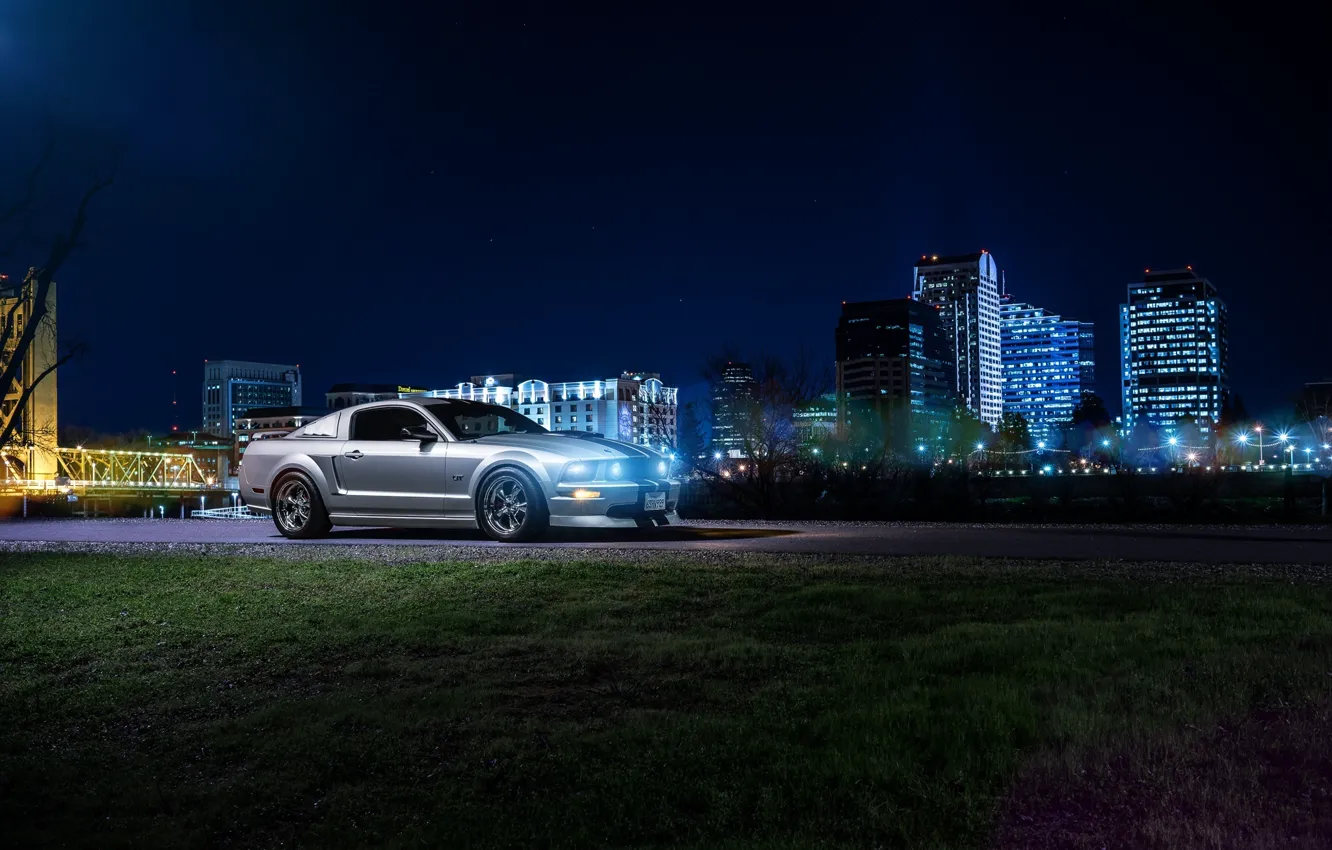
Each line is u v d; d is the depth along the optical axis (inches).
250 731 217.6
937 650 243.8
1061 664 226.1
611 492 443.2
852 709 203.0
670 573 353.1
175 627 306.3
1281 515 895.7
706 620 289.7
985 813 156.7
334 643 280.1
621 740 196.2
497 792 180.9
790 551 414.3
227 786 191.2
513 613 304.8
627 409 6003.9
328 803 182.5
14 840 175.0
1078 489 1184.2
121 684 255.9
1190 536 489.7
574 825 165.3
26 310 984.9
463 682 241.6
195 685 253.6
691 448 1342.3
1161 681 209.5
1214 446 4429.1
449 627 290.5
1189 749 173.3
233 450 6963.6
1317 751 169.2
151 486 3565.5
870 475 1052.5
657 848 155.9
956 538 483.8
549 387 6136.8
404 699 229.3
